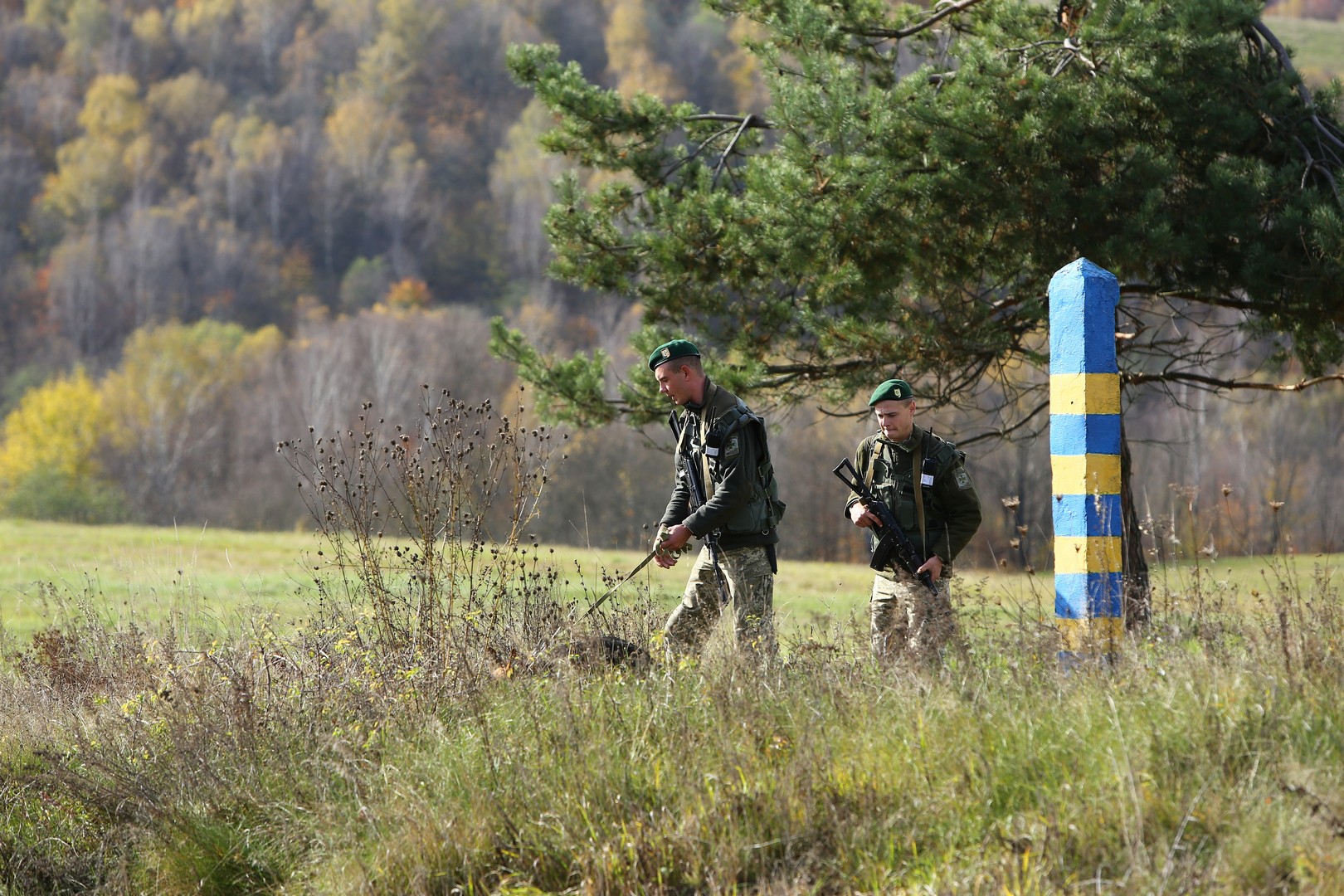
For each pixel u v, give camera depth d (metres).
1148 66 30.41
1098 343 18.22
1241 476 163.38
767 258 34.03
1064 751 14.23
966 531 20.97
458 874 14.68
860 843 13.61
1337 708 14.23
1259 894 11.28
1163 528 21.14
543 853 14.53
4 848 17.20
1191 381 36.84
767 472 21.75
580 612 22.44
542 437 22.94
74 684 23.58
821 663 19.05
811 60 32.06
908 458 21.25
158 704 20.62
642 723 16.77
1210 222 29.95
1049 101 29.86
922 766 14.55
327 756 17.70
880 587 21.62
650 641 21.52
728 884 13.42
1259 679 14.95
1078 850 12.52
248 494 198.88
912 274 32.91
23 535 98.94
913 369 36.06
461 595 21.69
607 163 40.38
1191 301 34.56
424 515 21.64
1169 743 13.77
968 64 31.09
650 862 13.94
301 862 15.79
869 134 30.89
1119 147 30.80
